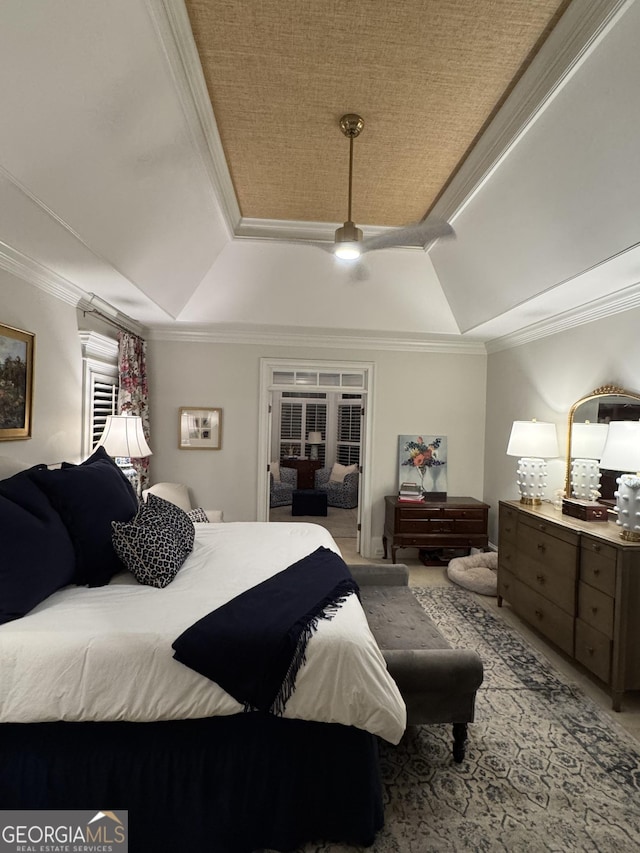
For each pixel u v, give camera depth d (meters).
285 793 1.55
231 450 4.89
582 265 2.58
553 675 2.69
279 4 1.56
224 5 1.56
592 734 2.16
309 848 1.57
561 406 3.79
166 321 4.37
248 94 2.02
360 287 4.04
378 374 5.04
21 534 1.73
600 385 3.34
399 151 2.46
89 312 3.45
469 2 1.55
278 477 7.71
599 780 1.87
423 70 1.87
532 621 3.17
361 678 1.53
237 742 1.57
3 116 1.47
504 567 3.61
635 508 2.43
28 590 1.67
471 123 2.21
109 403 3.87
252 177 2.75
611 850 1.57
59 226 2.16
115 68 1.51
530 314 3.67
